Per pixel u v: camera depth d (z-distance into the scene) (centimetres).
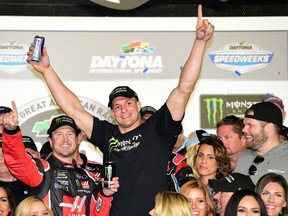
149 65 885
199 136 767
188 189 632
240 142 764
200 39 620
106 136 656
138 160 638
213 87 886
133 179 636
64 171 682
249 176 655
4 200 639
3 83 880
